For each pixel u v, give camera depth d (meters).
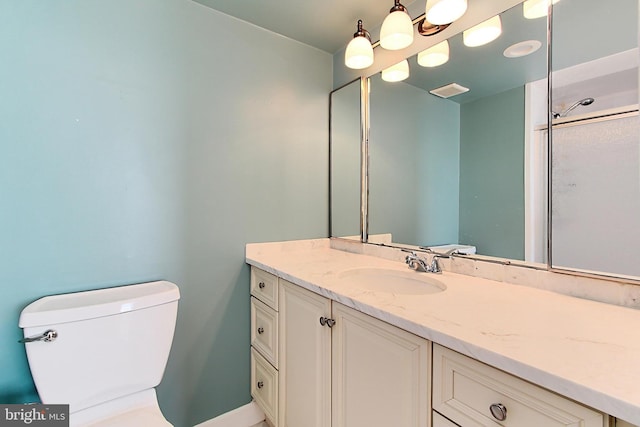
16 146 1.04
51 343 0.94
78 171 1.15
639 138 0.83
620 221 0.86
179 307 1.39
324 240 1.86
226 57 1.49
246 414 1.57
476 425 0.62
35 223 1.08
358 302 0.89
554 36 1.00
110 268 1.22
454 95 1.30
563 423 0.51
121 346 1.06
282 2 1.41
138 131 1.27
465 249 1.25
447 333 0.66
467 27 1.24
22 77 1.05
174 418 1.38
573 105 0.96
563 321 0.73
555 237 0.98
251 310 1.59
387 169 1.58
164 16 1.33
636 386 0.46
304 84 1.76
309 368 1.15
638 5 0.84
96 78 1.18
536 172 1.04
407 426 0.78
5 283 1.04
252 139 1.58
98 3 1.18
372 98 1.66
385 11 1.47
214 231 1.47
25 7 1.05
